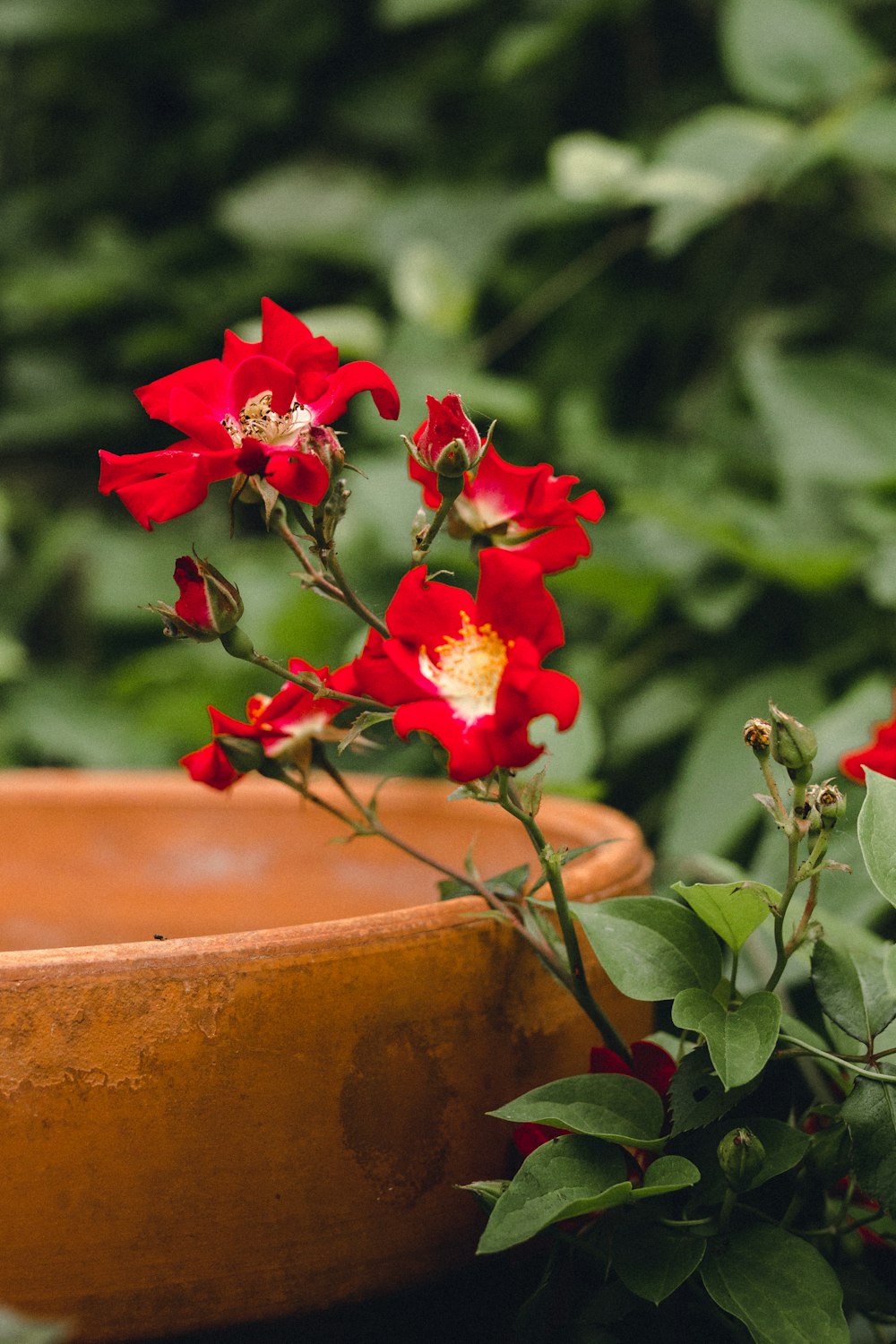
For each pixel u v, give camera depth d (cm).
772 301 240
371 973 106
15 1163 104
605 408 245
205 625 107
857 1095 107
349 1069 106
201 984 105
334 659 211
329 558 107
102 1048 104
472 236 250
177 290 308
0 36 315
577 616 220
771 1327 104
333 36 304
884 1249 112
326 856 126
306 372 108
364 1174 106
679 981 107
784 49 203
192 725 231
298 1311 105
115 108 338
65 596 304
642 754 196
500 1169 108
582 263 243
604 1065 109
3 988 104
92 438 316
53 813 128
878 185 227
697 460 216
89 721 254
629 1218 107
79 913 123
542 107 272
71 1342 104
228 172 321
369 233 261
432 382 215
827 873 127
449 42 294
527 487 108
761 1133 107
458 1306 109
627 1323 109
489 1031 108
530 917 110
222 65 317
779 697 170
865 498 179
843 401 180
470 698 105
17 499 309
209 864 127
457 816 125
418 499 196
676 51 260
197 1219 104
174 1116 104
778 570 172
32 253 340
